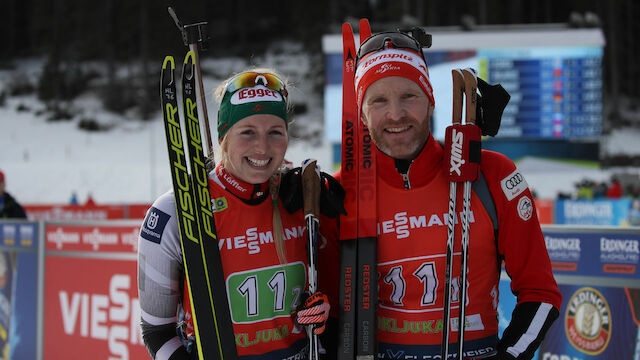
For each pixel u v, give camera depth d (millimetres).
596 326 2543
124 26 45094
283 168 1876
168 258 1650
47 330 3982
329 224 1872
